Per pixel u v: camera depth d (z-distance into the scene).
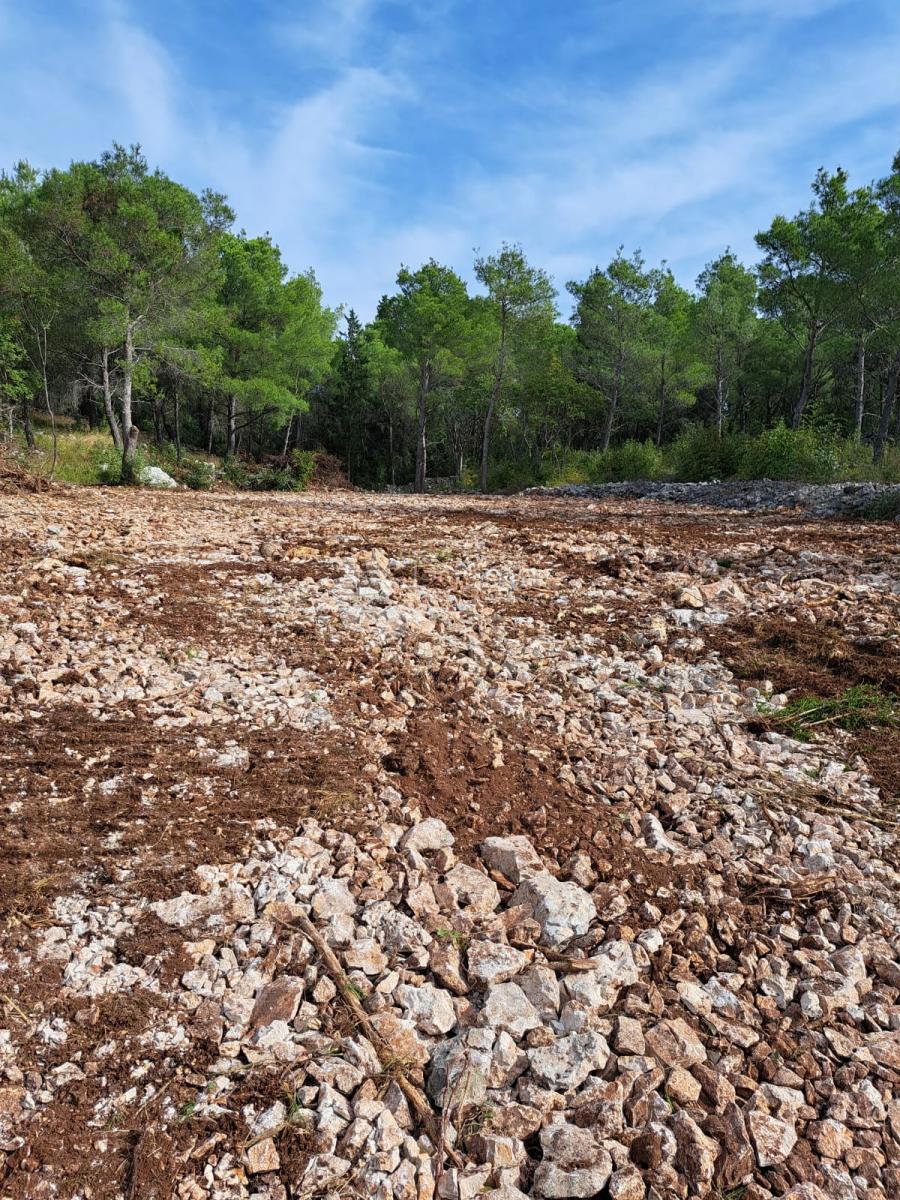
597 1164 1.91
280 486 22.62
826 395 37.72
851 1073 2.26
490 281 29.16
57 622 4.98
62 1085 1.97
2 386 18.88
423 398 31.73
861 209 24.56
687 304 41.72
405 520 11.65
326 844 3.01
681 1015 2.43
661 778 3.75
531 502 16.84
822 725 4.31
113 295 19.84
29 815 2.95
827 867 3.14
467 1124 2.02
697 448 22.84
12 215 19.92
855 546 8.34
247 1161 1.84
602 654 5.33
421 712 4.20
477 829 3.24
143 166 20.80
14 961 2.32
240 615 5.48
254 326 31.48
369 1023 2.25
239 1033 2.17
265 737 3.71
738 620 5.82
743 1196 1.92
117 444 21.53
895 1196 1.94
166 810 3.07
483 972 2.47
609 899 2.88
